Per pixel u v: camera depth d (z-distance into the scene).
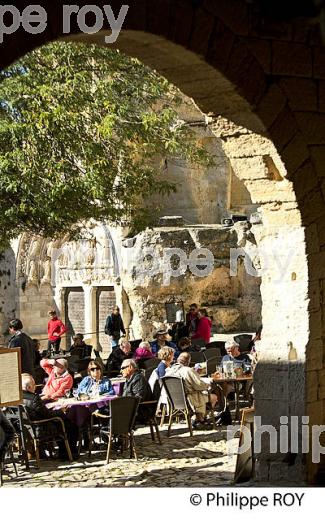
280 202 10.66
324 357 10.98
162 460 13.62
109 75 18.39
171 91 19.55
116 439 14.64
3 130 17.06
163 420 16.55
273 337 11.02
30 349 16.84
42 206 17.52
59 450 14.07
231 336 28.31
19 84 17.05
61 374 14.89
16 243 34.69
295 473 10.81
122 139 18.48
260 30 9.84
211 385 16.05
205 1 9.21
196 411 15.50
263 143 10.27
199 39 9.16
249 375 16.44
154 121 18.61
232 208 32.97
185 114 31.19
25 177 17.20
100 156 17.77
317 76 10.51
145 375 16.69
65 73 17.45
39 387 16.98
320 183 10.70
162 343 19.38
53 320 25.20
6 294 35.50
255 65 9.86
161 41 8.85
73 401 14.15
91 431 14.16
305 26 10.24
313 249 10.74
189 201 32.94
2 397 12.53
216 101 10.06
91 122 17.89
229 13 9.48
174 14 8.85
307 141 10.50
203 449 14.32
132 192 19.27
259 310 30.28
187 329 24.42
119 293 31.20
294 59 10.25
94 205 18.56
